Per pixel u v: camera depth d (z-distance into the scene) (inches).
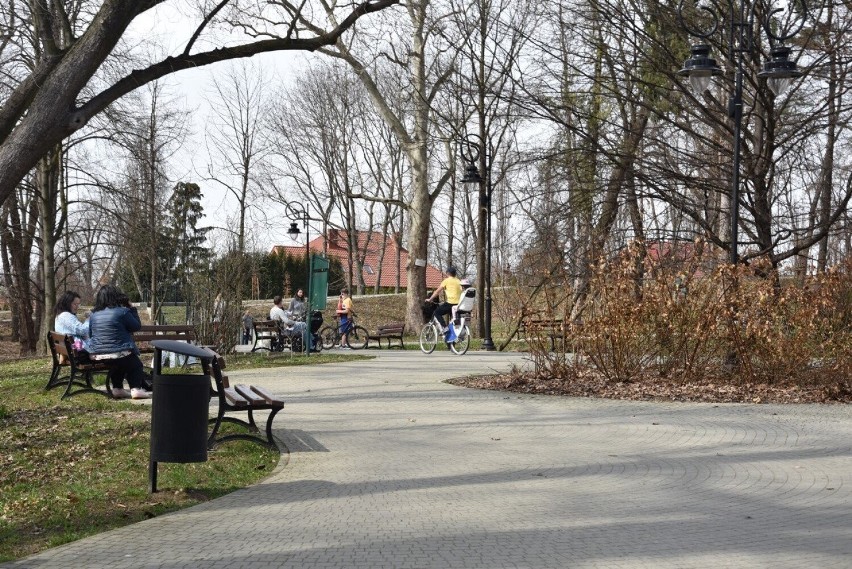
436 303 1051.3
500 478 326.6
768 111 761.6
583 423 463.2
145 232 1199.6
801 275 698.2
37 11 474.0
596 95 889.5
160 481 321.4
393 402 551.2
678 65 785.6
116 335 556.4
